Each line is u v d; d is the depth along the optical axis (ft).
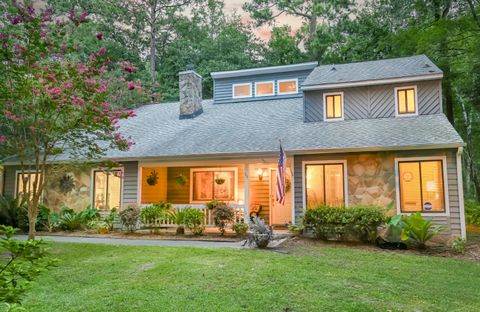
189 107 53.93
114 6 90.79
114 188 46.65
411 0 62.69
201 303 16.47
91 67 28.43
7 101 27.73
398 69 44.83
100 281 20.21
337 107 44.34
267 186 47.78
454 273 23.80
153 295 17.58
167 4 99.30
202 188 49.67
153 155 42.39
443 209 34.68
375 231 33.35
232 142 42.09
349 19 82.33
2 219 44.73
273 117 48.65
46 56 27.40
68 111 28.35
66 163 38.68
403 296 18.17
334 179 38.42
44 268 8.80
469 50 52.95
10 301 8.07
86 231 42.96
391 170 36.50
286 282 19.57
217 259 24.73
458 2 53.93
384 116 42.37
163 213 40.60
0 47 26.30
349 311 15.79
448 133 35.35
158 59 101.96
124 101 35.04
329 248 31.12
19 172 49.98
